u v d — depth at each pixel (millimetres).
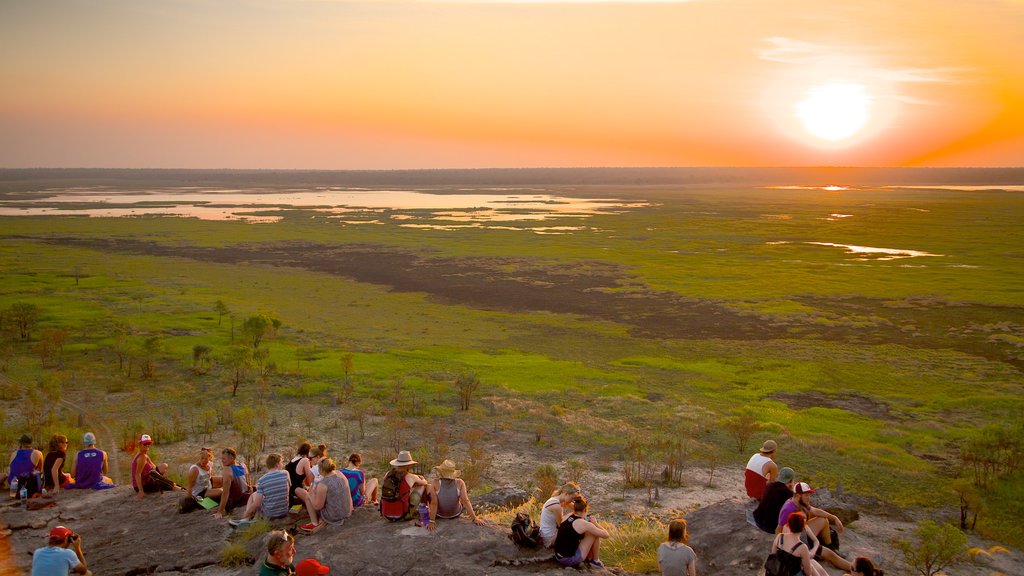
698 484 30953
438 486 14500
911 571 22344
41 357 54156
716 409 44750
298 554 13148
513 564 13172
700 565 15422
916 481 32250
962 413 45188
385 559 12922
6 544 15047
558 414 41625
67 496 18109
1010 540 26859
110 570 13430
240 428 36500
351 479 15750
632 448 34438
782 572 12586
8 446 32594
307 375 50625
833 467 33750
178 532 15328
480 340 65875
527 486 29547
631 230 156625
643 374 54250
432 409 42281
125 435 34656
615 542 18656
